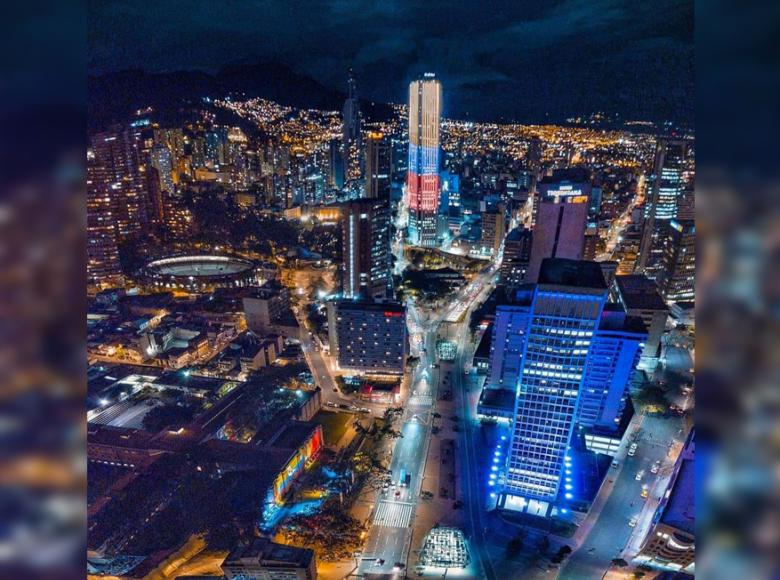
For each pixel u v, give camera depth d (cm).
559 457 16912
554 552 15475
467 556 15012
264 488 16838
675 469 16162
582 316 15288
